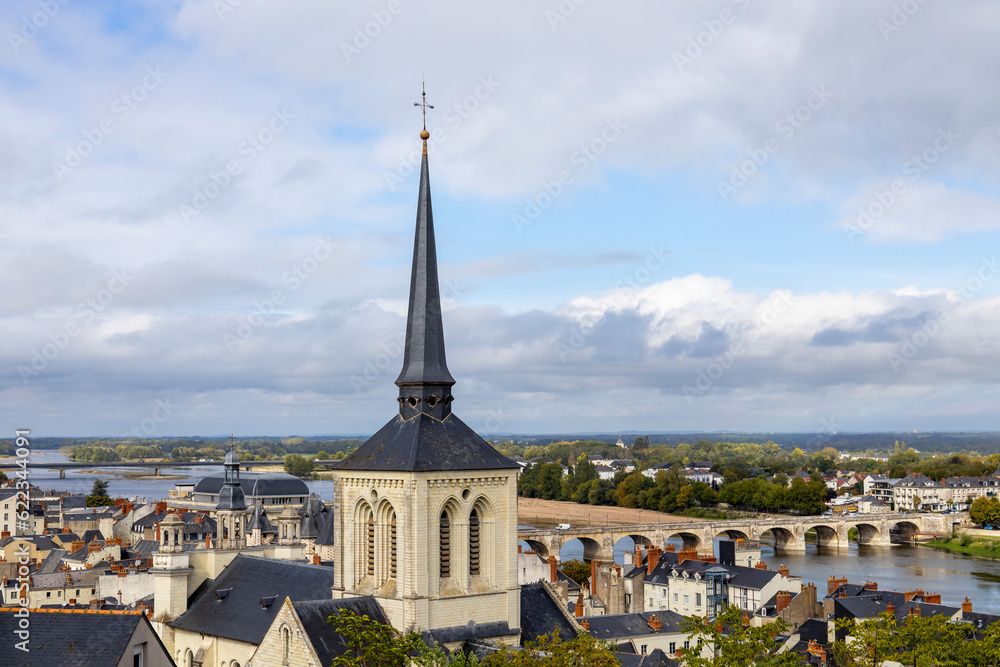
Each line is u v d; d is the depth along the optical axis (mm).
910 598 160375
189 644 106812
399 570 85500
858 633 99562
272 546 125375
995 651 95438
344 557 91375
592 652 78438
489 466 88688
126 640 74750
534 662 75750
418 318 91625
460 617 86688
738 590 183375
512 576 90500
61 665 73938
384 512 88188
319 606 82812
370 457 89000
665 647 144125
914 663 97438
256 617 101188
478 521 89812
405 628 83562
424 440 87438
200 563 114188
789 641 145625
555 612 97062
